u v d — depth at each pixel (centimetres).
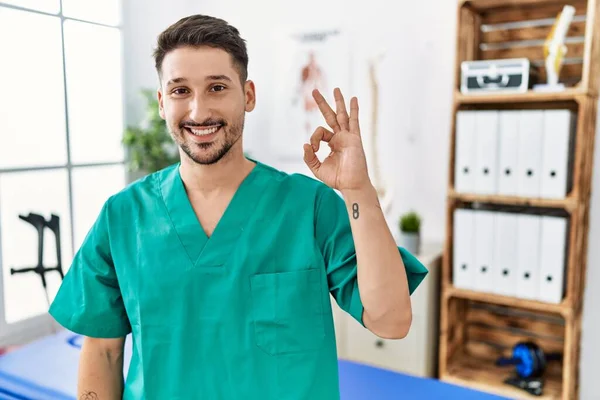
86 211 279
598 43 199
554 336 236
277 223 90
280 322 86
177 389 88
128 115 301
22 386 148
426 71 252
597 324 230
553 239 205
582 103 191
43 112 254
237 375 86
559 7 217
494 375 230
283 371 86
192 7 307
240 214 90
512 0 208
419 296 229
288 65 286
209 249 88
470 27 223
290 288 87
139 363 91
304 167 289
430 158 257
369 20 262
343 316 246
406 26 254
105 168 289
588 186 211
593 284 229
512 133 206
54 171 261
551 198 203
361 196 80
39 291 256
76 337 182
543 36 223
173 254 89
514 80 203
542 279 209
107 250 95
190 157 86
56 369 158
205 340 87
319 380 87
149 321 89
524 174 206
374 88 252
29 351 170
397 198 267
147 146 275
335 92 84
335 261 88
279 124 292
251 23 294
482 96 208
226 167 90
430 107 253
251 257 88
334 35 271
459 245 223
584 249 215
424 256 235
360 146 80
